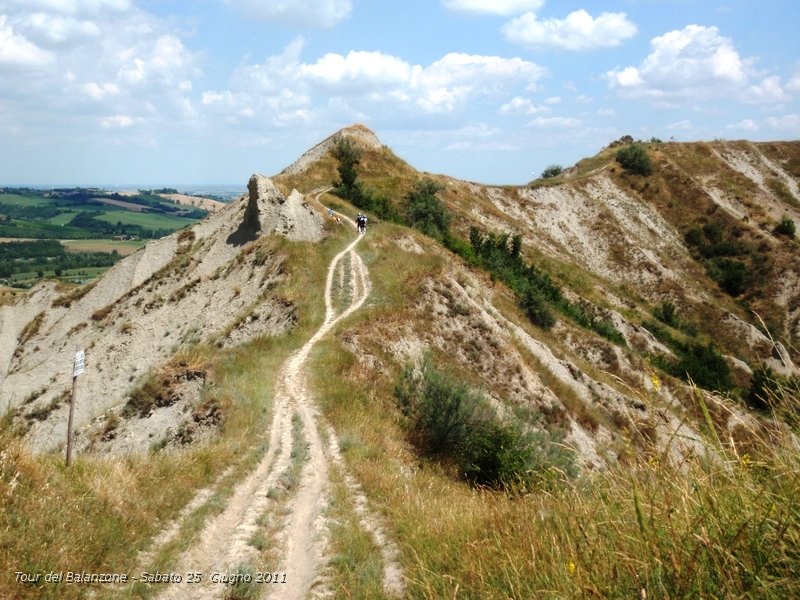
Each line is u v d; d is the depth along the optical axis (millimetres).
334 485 12648
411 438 19188
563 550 5730
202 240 53906
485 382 28312
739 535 4012
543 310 50375
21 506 7973
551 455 18172
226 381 20312
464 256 55188
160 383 21719
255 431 16547
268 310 30578
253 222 47094
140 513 9688
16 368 49688
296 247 38875
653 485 5273
